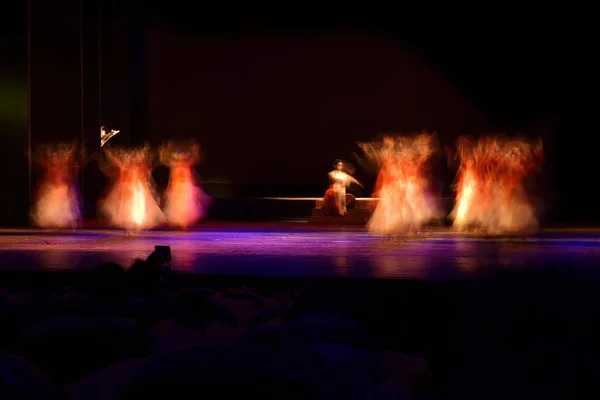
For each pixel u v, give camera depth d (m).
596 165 22.64
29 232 15.30
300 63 24.12
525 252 10.62
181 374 2.34
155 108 24.19
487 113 23.47
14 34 16.81
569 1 22.52
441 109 23.66
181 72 24.20
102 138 21.14
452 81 23.58
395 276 6.97
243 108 24.25
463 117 23.56
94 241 12.87
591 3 22.41
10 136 16.92
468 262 8.81
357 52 23.94
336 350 3.47
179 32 24.03
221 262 8.79
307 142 24.19
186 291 5.52
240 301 6.49
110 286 6.43
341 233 15.21
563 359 3.17
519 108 23.25
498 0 23.02
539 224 18.55
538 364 3.18
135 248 11.27
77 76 18.70
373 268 8.00
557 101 22.95
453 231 16.19
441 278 6.68
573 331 3.28
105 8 21.48
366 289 5.49
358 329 3.95
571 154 22.88
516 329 3.34
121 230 16.12
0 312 4.69
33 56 17.28
